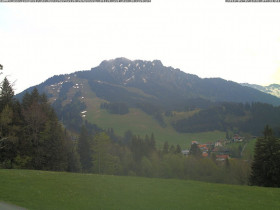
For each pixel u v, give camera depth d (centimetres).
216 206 2227
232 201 2419
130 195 2469
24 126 5700
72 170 7944
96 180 3086
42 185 2600
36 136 5688
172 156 9488
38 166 5669
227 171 9275
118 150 10088
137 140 11650
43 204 1988
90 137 9762
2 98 5859
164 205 2195
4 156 5200
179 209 2100
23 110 5844
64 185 2677
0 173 3094
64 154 6688
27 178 2873
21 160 5178
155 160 9675
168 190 2777
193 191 2783
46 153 5888
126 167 9488
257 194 2753
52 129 6281
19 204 1927
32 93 7000
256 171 5462
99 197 2327
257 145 5556
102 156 7000
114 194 2470
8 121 5109
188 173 9419
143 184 3031
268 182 5238
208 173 9538
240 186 3197
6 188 2361
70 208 1944
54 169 6131
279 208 2241
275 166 5019
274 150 5144
